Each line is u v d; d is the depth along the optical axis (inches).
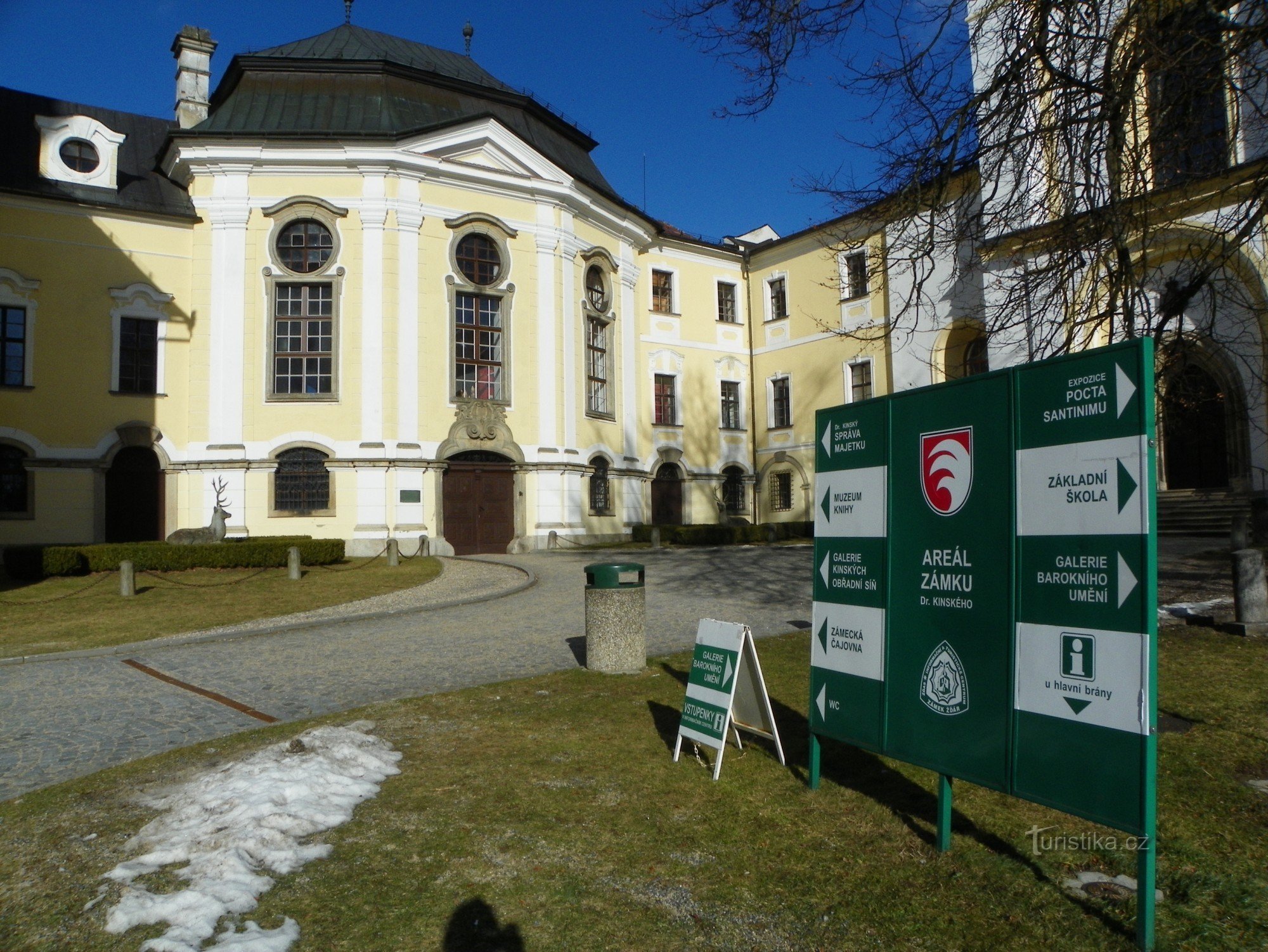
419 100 1147.3
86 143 1053.8
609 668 367.2
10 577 770.2
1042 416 165.5
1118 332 347.9
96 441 1021.2
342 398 1047.0
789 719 292.2
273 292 1054.4
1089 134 317.1
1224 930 150.6
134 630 535.8
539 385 1153.4
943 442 187.5
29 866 185.2
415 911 163.2
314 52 1170.0
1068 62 326.6
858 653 207.8
